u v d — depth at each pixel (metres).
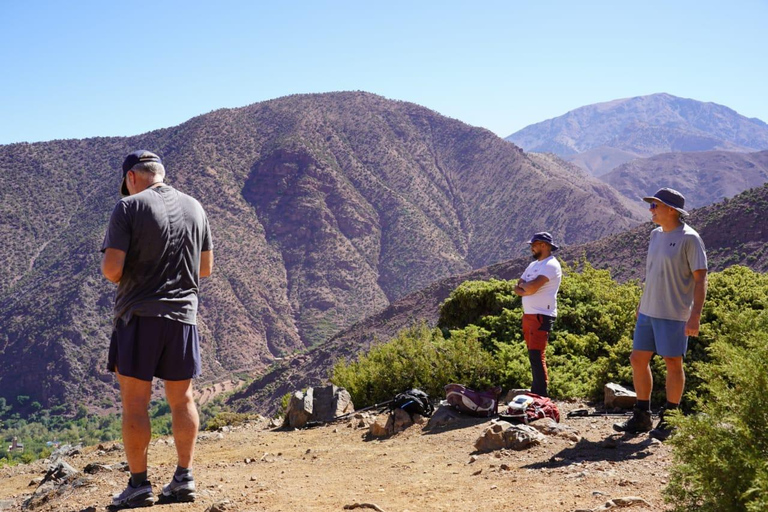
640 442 5.54
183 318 4.34
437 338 9.95
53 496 5.26
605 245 123.06
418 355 9.15
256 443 7.66
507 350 8.88
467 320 11.39
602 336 10.09
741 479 3.06
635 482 4.29
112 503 4.36
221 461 6.59
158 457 6.91
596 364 8.73
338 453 6.55
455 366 8.73
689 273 5.66
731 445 3.23
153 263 4.23
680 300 5.68
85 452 8.38
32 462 8.46
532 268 7.29
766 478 2.85
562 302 10.56
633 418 6.00
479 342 9.25
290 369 128.62
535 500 4.12
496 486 4.61
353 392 9.43
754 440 3.22
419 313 117.31
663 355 5.73
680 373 5.75
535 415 6.46
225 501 4.36
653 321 5.79
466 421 7.19
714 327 7.73
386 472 5.48
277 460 6.44
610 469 4.69
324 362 119.19
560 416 7.23
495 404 7.45
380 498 4.56
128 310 4.22
